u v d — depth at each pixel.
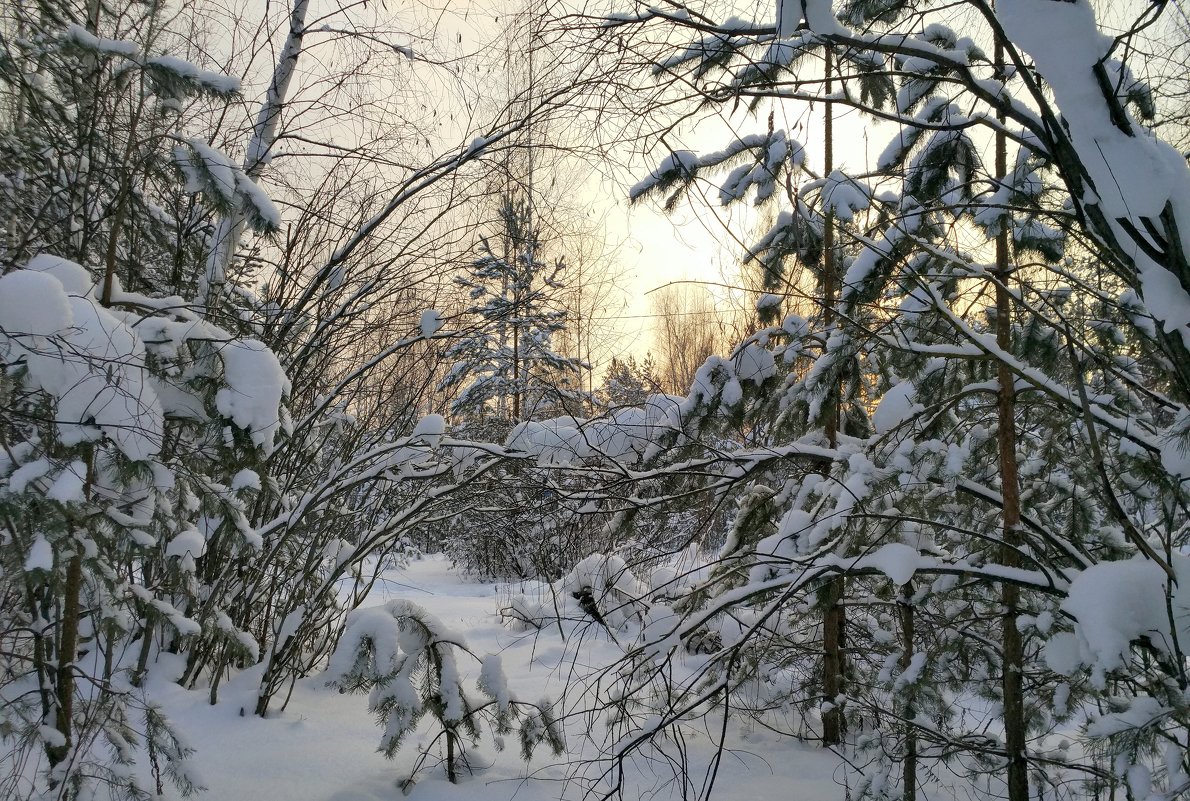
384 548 5.38
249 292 5.05
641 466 4.71
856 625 4.95
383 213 4.68
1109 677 2.82
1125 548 3.62
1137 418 3.57
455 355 5.46
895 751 3.63
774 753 4.55
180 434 3.33
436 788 3.70
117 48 3.15
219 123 4.70
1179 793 2.27
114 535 2.75
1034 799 3.93
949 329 3.96
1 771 3.13
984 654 3.89
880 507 3.70
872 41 2.67
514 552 8.79
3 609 3.22
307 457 5.17
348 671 3.66
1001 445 3.62
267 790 3.49
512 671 5.88
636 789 3.90
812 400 4.55
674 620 3.83
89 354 2.53
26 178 3.46
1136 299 3.29
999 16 2.18
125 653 4.54
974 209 3.61
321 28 4.89
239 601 4.71
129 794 2.86
